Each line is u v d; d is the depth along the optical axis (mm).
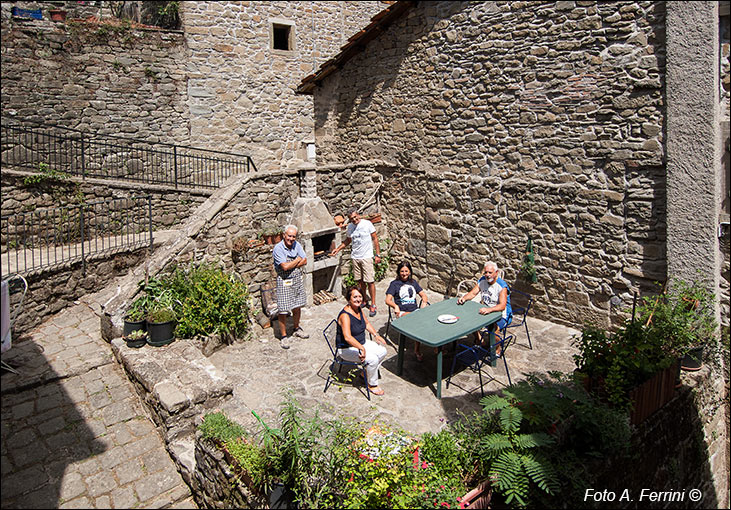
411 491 3904
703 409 5895
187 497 4637
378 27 9047
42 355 6207
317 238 8578
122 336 6395
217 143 12812
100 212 9023
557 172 7133
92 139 10922
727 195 5742
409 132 9047
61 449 4816
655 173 6207
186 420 5039
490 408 4516
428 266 9062
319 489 3979
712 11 5445
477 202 8117
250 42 12992
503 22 7406
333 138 10742
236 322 6895
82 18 11242
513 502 4105
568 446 4656
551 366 6266
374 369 5594
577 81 6742
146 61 11547
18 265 7254
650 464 5133
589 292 6996
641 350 5180
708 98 5562
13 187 8375
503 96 7578
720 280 5914
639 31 6113
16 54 9938
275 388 5809
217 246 7402
